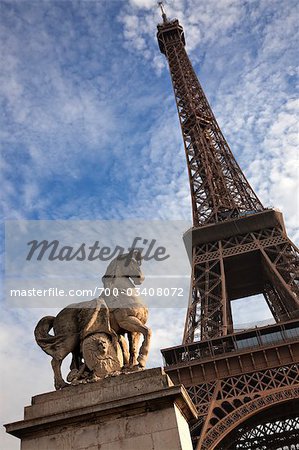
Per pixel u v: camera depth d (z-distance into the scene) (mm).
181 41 191000
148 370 20203
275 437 106812
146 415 18562
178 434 17875
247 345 91375
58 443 18625
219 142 156125
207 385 82500
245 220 120625
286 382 80938
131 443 18031
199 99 169000
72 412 18906
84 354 21953
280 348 85125
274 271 106125
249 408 76250
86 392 20062
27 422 19047
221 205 134375
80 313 23250
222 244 120750
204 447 70562
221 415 80938
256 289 133500
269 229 120625
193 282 109750
